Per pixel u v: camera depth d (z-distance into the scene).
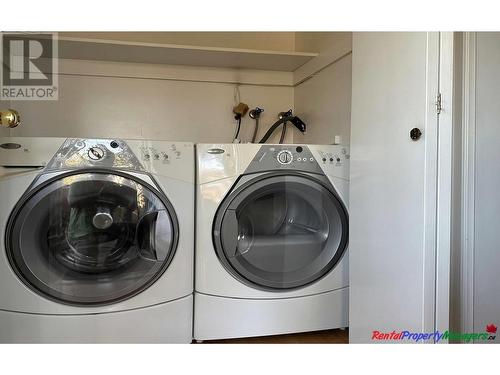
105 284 1.47
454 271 1.42
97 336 1.47
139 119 2.31
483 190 1.44
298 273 1.68
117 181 1.45
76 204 1.44
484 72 1.44
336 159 1.71
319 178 1.69
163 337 1.54
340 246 1.72
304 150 1.67
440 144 1.14
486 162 1.44
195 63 2.32
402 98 1.23
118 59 2.22
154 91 2.33
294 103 2.53
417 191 1.16
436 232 1.14
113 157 1.45
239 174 1.60
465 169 1.42
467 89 1.42
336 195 1.71
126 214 1.49
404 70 1.22
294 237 1.70
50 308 1.43
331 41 2.00
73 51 2.06
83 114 2.23
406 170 1.21
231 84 2.45
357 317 1.50
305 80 2.35
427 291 1.13
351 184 1.55
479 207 1.43
